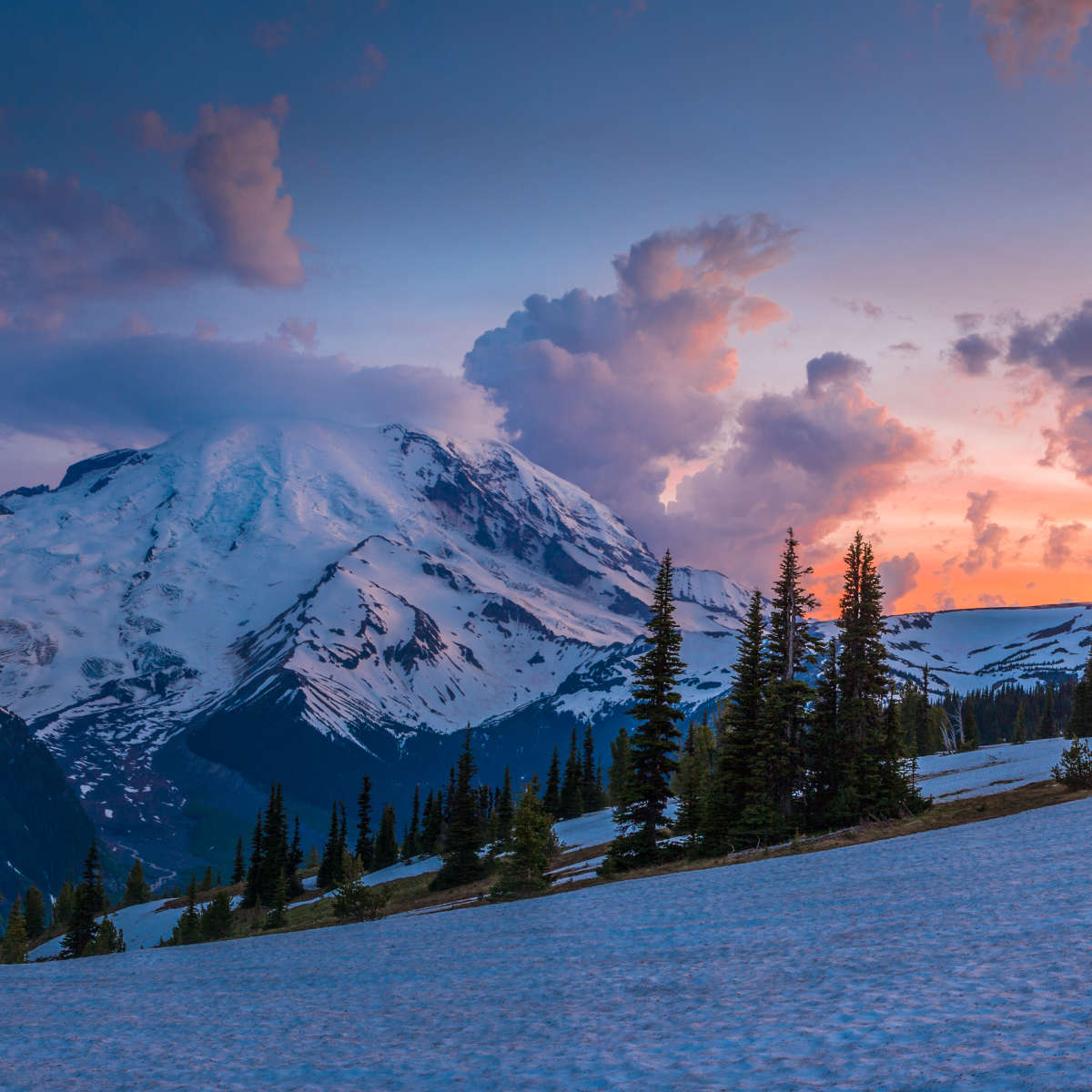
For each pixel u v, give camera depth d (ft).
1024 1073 15.69
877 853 86.84
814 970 30.76
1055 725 573.33
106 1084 25.39
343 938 78.38
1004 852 66.74
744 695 186.39
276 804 439.63
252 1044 30.58
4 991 54.65
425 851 480.23
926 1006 22.63
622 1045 23.27
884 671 193.26
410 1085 21.85
